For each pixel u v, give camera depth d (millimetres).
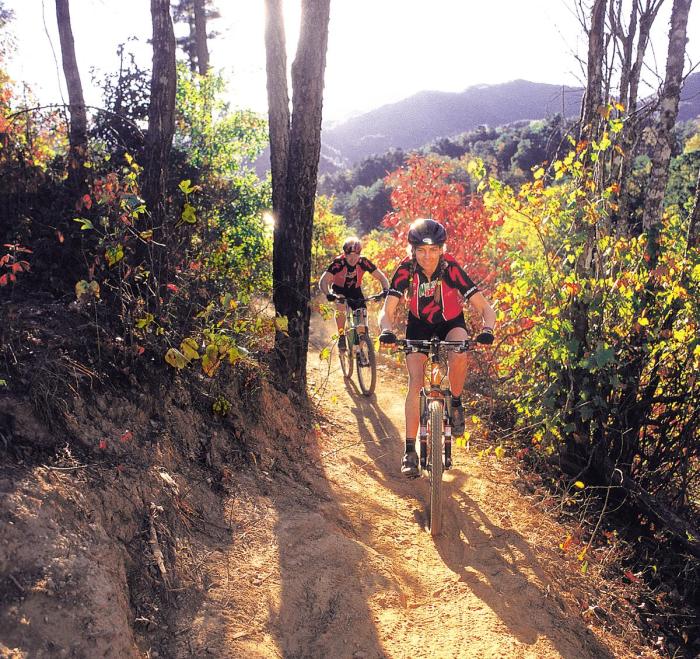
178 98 12297
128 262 5141
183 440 4441
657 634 4340
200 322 5430
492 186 6445
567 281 5844
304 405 6734
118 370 4266
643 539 5504
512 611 3846
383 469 5891
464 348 4547
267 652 3061
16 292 4961
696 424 5570
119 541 3230
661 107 6133
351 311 8359
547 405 5961
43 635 2447
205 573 3439
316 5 6223
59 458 3355
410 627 3562
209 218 9148
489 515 5148
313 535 4133
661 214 6285
